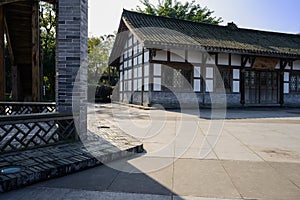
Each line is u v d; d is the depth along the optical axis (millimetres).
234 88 15508
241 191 2801
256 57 15641
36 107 7496
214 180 3119
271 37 18781
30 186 2842
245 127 7410
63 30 4527
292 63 16781
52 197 2578
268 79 16875
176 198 2609
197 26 17109
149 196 2645
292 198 2641
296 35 20047
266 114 11359
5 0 4738
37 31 7820
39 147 4008
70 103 4566
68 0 4512
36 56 7891
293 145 5086
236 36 17172
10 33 8719
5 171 2941
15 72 10172
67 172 3232
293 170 3525
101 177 3164
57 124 4324
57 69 4750
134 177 3186
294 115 10961
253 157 4172
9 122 3588
